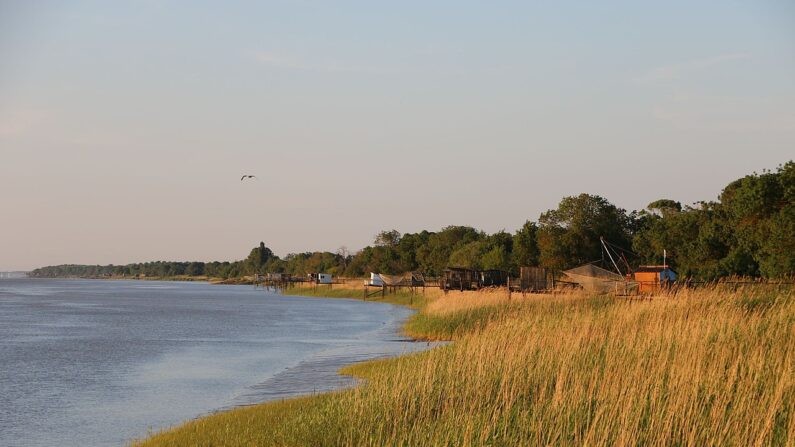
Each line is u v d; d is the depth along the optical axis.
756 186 77.31
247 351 56.59
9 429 29.31
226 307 131.50
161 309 125.12
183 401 35.06
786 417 19.31
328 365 45.91
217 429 25.78
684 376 21.52
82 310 122.75
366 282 152.75
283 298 177.00
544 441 19.39
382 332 70.00
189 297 189.75
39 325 87.31
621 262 106.06
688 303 38.59
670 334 27.92
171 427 28.52
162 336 71.19
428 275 173.12
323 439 21.83
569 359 26.14
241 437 23.88
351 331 73.81
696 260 89.75
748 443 18.06
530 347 28.50
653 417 19.06
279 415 27.27
